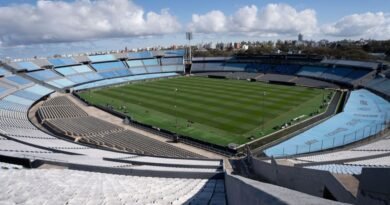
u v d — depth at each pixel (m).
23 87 109.31
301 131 63.06
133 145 58.47
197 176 28.36
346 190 10.93
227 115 78.00
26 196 15.62
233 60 165.38
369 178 7.77
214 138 62.25
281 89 110.88
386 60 135.50
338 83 117.06
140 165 36.84
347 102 83.19
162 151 55.31
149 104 92.75
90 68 150.88
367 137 54.91
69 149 47.03
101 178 24.56
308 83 120.19
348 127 62.50
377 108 76.12
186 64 172.25
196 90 113.38
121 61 165.12
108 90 120.38
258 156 50.19
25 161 33.16
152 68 168.12
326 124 65.62
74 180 22.06
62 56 149.62
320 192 14.00
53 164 32.41
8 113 77.00
